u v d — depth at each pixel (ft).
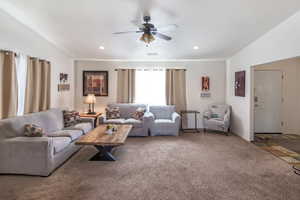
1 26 10.29
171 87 19.85
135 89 20.21
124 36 13.89
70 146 11.73
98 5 9.86
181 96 19.95
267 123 18.52
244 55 16.08
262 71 18.26
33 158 9.34
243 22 11.32
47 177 9.29
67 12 10.55
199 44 15.30
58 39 14.47
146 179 9.12
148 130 17.31
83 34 13.52
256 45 14.10
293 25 10.16
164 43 15.19
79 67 20.13
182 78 19.93
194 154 12.57
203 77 20.22
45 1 9.53
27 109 12.26
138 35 13.69
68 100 18.84
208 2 9.43
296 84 18.26
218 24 11.70
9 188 8.27
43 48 14.30
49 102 14.67
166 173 9.77
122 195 7.77
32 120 11.30
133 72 19.90
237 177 9.36
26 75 12.17
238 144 14.83
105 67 20.22
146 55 18.39
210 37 13.79
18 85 11.68
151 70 20.24
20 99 11.92
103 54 18.20
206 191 8.10
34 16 10.98
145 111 18.79
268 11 9.98
